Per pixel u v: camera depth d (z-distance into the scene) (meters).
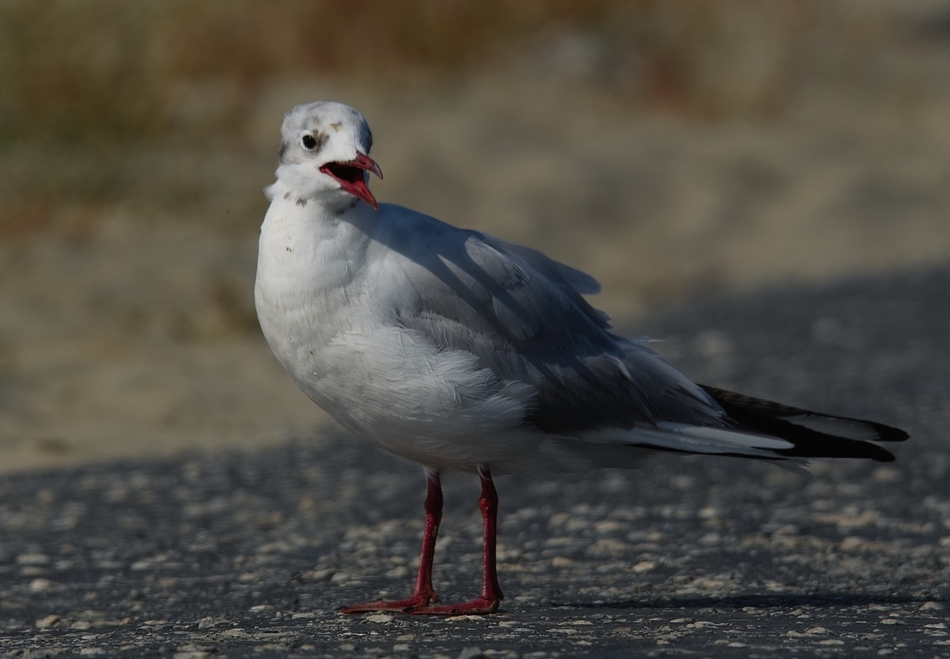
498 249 7.03
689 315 17.73
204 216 19.88
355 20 27.98
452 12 29.41
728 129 28.27
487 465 6.93
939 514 9.08
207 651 5.90
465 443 6.70
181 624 6.86
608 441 7.01
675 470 10.76
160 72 21.97
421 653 5.79
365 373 6.52
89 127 20.91
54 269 17.62
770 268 21.19
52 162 20.36
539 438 6.83
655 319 17.56
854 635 6.06
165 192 20.31
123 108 21.27
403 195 22.59
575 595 7.29
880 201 24.86
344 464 11.34
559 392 6.80
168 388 13.89
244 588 7.72
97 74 21.06
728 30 33.19
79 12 21.08
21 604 7.46
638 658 5.62
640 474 10.66
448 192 22.92
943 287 18.62
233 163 21.59
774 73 31.53
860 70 33.41
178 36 24.02
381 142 24.20
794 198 24.98
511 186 23.48
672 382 7.17
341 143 6.39
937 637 6.01
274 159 22.08
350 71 27.55
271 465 11.32
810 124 29.34
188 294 17.14
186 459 11.55
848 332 16.22
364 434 6.89
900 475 10.25
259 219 20.05
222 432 12.55
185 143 21.73
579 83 29.09
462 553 8.44
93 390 13.66
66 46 20.84
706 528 8.84
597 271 20.81
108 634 6.59
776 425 7.11
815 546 8.29
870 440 7.09
